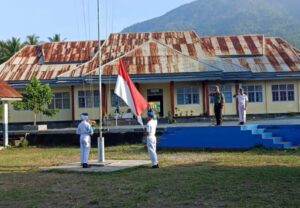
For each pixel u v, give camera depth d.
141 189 12.62
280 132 23.73
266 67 45.09
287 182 12.77
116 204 10.82
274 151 21.91
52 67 46.69
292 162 17.77
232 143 23.41
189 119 41.22
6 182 14.84
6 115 31.45
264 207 9.89
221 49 47.94
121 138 29.11
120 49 47.41
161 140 25.30
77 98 44.84
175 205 10.54
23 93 42.97
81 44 49.78
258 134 23.00
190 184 13.09
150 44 45.97
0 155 25.80
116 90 19.14
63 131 31.28
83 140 17.88
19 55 49.16
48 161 21.47
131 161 19.52
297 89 45.50
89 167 17.89
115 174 15.89
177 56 44.28
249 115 45.22
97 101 44.97
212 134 23.95
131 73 42.25
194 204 10.56
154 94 44.62
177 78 42.09
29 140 31.64
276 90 45.53
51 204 11.09
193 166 17.47
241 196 11.12
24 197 12.04
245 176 14.16
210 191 11.94
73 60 47.47
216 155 21.47
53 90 45.31
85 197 11.82
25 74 45.59
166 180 14.04
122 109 43.47
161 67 42.78
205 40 49.59
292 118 38.38
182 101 44.19
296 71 44.44
